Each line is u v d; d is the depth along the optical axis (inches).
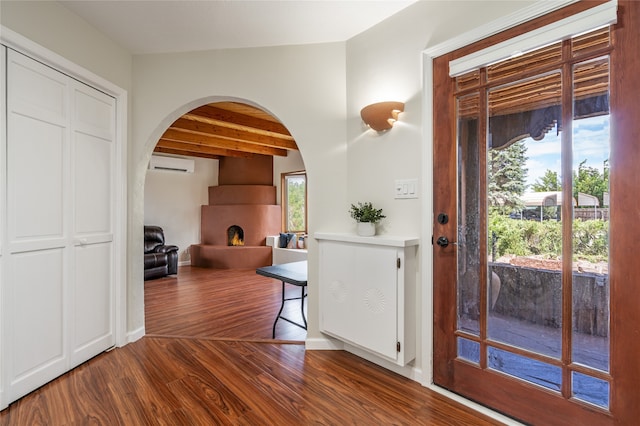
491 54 61.2
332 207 92.3
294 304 144.3
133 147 98.7
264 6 77.1
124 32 87.6
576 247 53.6
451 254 68.8
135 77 99.4
